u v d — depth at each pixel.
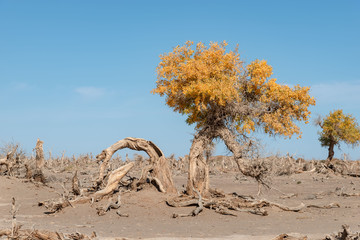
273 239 13.22
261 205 22.05
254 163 22.31
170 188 23.92
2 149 34.72
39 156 33.00
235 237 14.47
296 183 41.19
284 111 22.95
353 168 51.88
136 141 24.64
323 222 18.52
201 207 20.39
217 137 23.83
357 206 24.30
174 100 22.80
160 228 16.77
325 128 59.94
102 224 17.86
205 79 22.00
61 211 20.86
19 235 12.84
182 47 23.17
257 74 22.39
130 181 26.14
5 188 28.59
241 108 22.28
